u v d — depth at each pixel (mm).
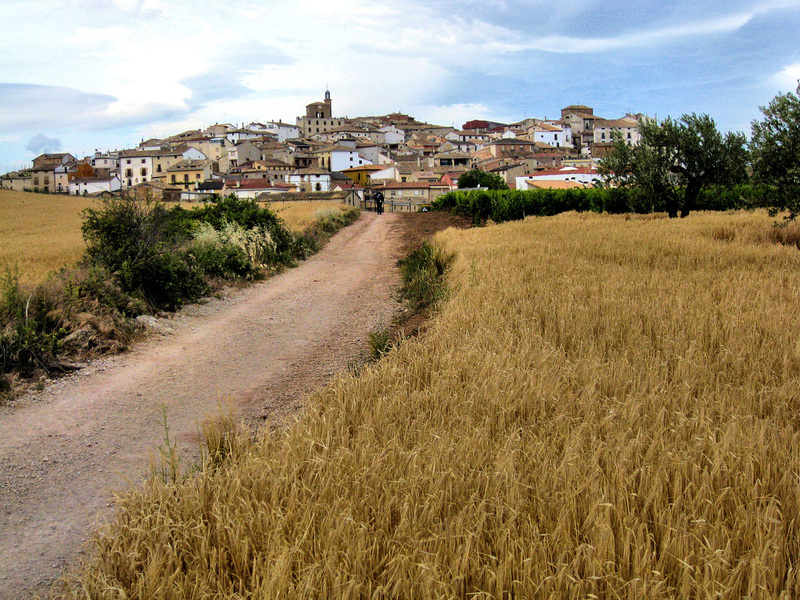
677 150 29469
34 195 91938
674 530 3387
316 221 34562
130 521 3893
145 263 13195
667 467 4129
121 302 11695
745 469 4008
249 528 3635
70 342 9281
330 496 3953
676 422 5020
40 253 19766
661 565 3229
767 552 3227
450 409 5402
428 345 7660
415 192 99688
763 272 12391
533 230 24891
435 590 3025
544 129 161875
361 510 3768
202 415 7098
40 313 9461
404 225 41281
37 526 4664
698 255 14891
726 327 7699
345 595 2980
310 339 10984
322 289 16688
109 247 13586
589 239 19391
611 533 3314
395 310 13328
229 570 3490
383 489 3910
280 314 13305
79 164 141250
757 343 7059
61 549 4359
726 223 23312
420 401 5625
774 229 18891
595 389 5805
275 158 141500
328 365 9133
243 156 139750
